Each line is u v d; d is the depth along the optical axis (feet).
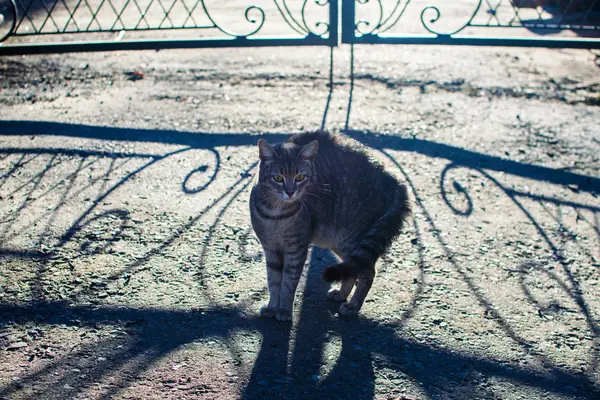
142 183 6.49
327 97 8.67
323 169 5.00
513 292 5.23
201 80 9.32
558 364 4.58
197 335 4.64
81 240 5.58
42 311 4.78
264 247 4.89
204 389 4.21
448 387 4.34
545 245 5.81
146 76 9.50
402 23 12.21
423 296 5.13
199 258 5.42
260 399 4.17
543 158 7.24
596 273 5.48
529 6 13.85
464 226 6.03
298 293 5.17
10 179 6.48
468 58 10.82
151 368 4.34
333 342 4.66
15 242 5.51
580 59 10.91
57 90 8.79
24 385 4.18
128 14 12.79
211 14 12.75
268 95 8.70
